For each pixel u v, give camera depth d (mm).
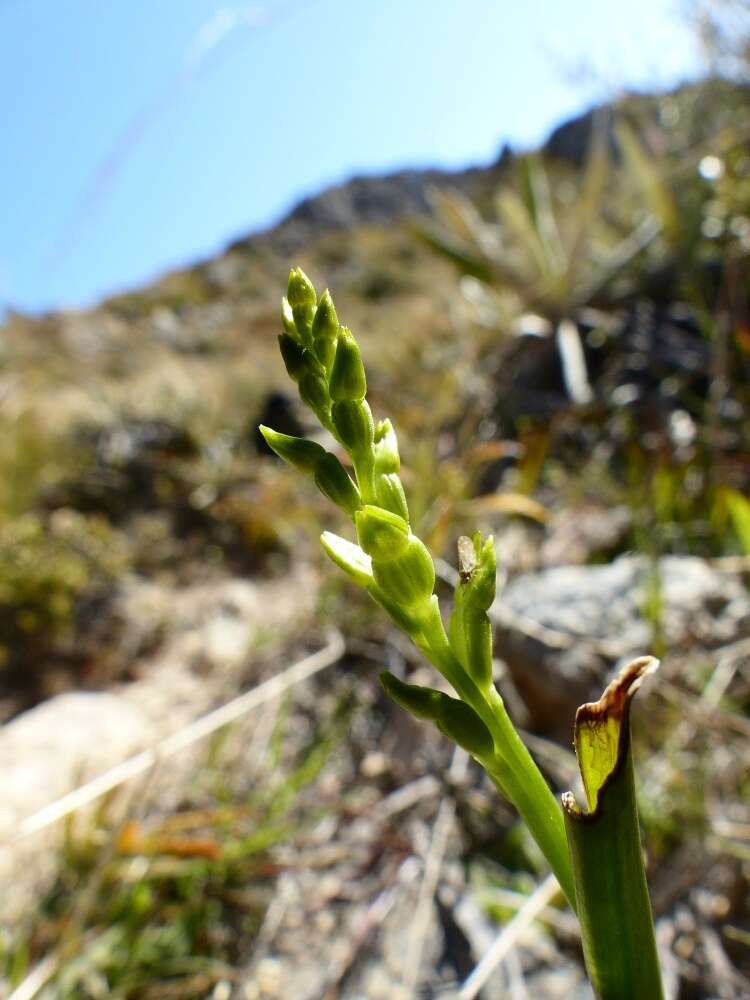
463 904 176
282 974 174
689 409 326
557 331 423
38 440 539
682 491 275
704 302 382
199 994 170
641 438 323
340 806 206
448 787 200
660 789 170
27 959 170
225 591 387
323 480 58
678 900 158
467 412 411
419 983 164
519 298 455
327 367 60
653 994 53
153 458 511
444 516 271
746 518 189
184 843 184
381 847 195
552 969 157
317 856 196
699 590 221
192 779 225
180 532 453
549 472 348
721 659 197
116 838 173
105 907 175
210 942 180
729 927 149
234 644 334
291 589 375
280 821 212
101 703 275
